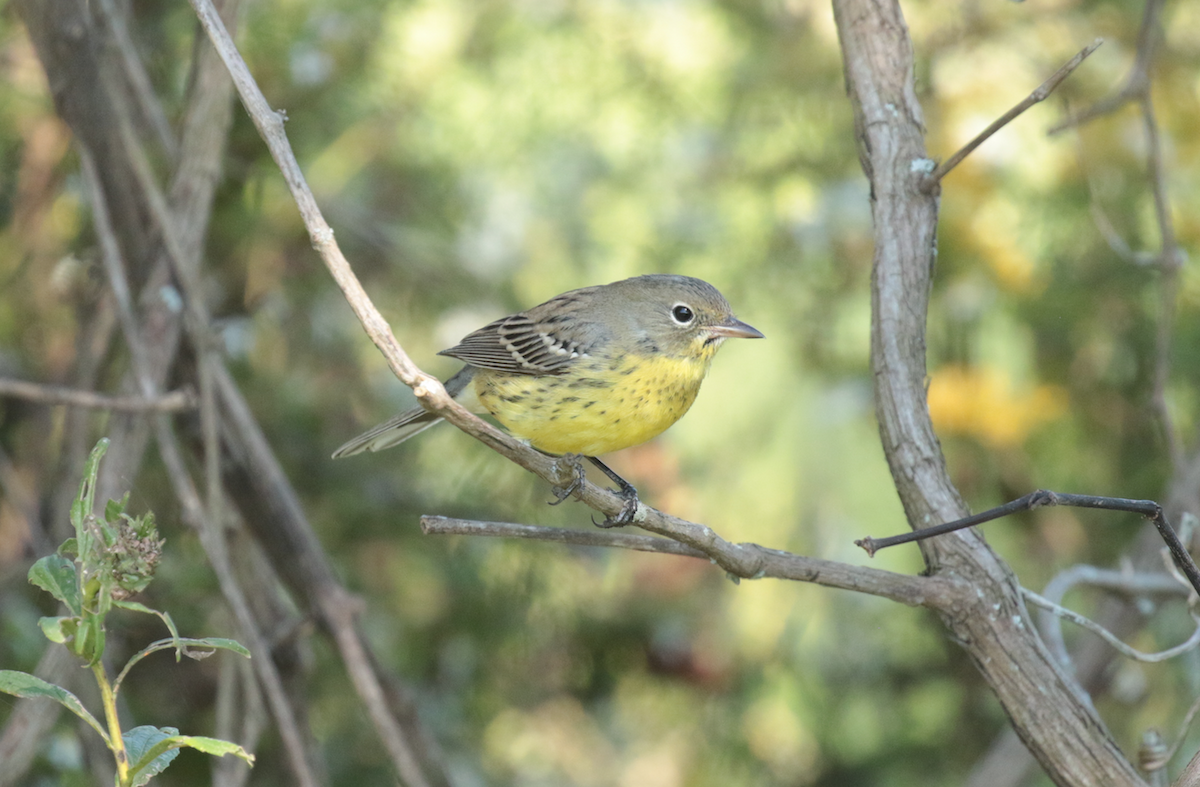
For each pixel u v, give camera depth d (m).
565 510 12.27
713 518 12.55
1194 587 5.67
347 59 11.80
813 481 12.45
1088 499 5.68
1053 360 12.28
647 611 13.15
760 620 12.89
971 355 12.12
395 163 12.93
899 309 6.85
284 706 8.27
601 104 13.21
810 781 13.38
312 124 11.64
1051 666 6.32
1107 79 11.90
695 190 13.32
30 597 9.71
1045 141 11.75
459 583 11.76
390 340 5.11
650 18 13.36
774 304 12.81
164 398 8.13
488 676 12.33
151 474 10.87
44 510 10.62
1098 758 6.16
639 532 12.59
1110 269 11.88
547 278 13.10
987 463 12.33
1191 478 9.15
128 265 9.27
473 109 12.94
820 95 12.90
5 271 10.84
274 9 11.16
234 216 11.24
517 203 13.40
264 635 9.74
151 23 10.78
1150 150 8.85
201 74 8.84
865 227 12.72
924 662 13.17
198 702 10.33
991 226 11.67
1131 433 12.20
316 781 8.53
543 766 13.74
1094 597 12.14
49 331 10.96
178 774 10.27
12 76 10.66
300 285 11.98
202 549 10.53
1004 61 12.02
